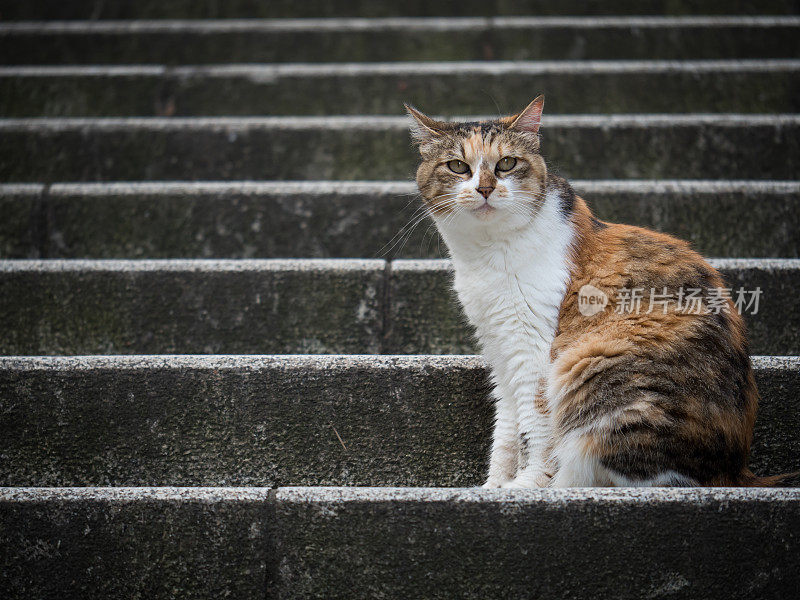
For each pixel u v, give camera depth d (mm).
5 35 9797
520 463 4820
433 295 5926
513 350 4828
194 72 9133
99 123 8023
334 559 3783
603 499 3711
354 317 5938
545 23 9773
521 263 4844
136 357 4801
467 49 9852
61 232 6996
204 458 4762
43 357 4797
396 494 3797
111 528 3811
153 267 5906
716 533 3684
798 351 5684
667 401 4254
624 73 8758
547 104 8805
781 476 4410
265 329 5918
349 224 7004
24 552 3814
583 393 4484
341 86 9055
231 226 7012
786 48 9477
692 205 6738
